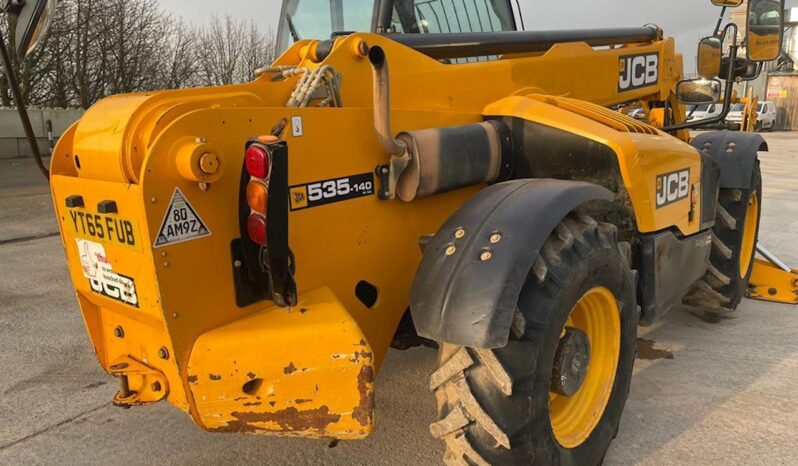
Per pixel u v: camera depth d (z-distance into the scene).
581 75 3.54
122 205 1.84
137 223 1.79
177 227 1.80
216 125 1.84
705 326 4.00
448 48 2.90
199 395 1.88
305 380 1.92
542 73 3.24
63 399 3.19
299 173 2.04
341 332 1.95
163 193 1.76
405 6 3.21
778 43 3.67
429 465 2.55
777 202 8.59
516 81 3.08
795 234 6.54
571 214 2.28
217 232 1.89
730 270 3.83
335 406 1.95
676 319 4.13
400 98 2.51
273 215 1.81
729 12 4.00
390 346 2.73
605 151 2.63
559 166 2.74
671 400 3.02
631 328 2.54
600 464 2.43
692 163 3.12
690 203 3.14
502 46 3.15
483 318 1.88
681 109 4.86
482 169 2.61
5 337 4.00
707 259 3.49
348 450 2.67
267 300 2.02
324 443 2.73
